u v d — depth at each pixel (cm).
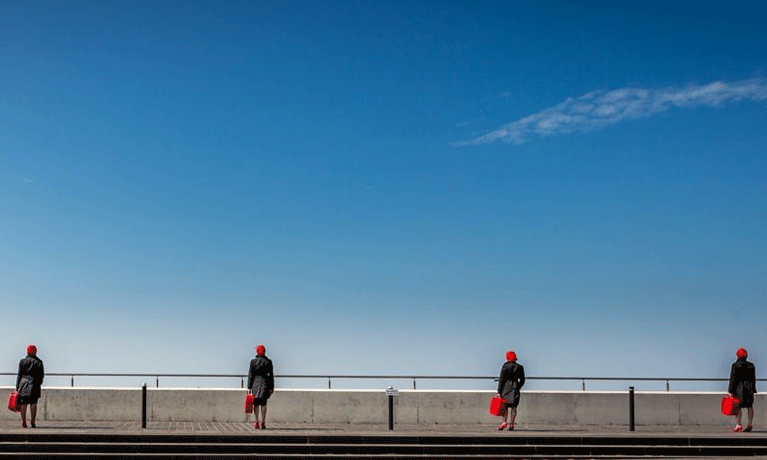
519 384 2048
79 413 2197
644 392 2262
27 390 1972
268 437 1847
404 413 2217
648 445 1902
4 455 1739
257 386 2019
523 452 1862
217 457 1778
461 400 2225
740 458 1845
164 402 2216
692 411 2267
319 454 1816
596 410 2241
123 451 1791
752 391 2084
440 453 1850
